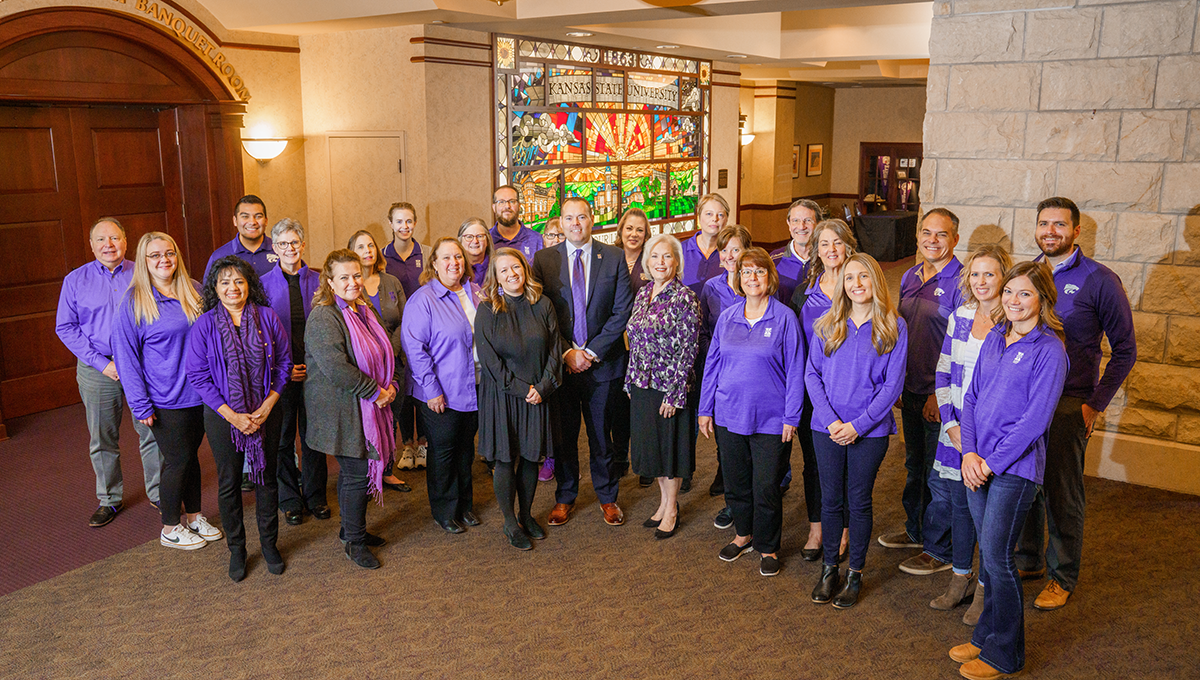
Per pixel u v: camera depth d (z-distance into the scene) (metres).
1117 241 4.68
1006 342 3.02
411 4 6.30
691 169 11.32
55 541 4.21
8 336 6.02
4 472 5.11
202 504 4.66
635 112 10.02
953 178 5.07
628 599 3.66
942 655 3.24
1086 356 3.64
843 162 17.84
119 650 3.29
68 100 5.97
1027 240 4.91
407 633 3.41
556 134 8.80
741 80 14.44
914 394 3.85
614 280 4.28
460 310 4.12
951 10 4.90
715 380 3.88
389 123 7.30
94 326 4.32
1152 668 3.14
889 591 3.71
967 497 3.28
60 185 6.16
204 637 3.38
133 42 6.21
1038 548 3.72
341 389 3.78
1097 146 4.64
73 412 6.27
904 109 17.00
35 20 5.54
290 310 4.31
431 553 4.09
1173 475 4.71
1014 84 4.79
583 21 6.94
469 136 7.64
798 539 4.24
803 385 3.62
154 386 3.87
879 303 3.30
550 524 4.39
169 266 3.82
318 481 4.46
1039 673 3.11
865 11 10.09
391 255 5.28
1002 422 2.99
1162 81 4.42
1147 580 3.76
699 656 3.25
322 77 7.57
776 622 3.48
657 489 4.89
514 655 3.26
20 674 3.14
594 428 4.32
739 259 3.67
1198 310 4.53
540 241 5.65
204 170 6.88
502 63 7.94
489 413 4.01
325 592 3.73
